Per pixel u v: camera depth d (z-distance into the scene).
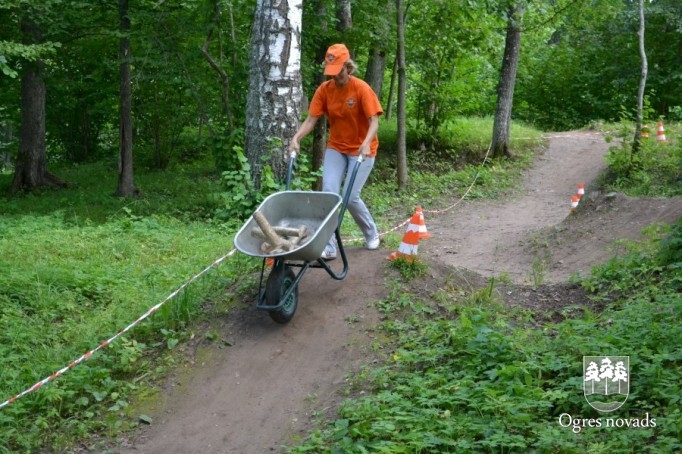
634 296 7.00
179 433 5.62
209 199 15.68
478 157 21.48
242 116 16.84
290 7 11.22
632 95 29.59
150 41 16.41
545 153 21.84
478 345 5.89
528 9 20.72
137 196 17.52
